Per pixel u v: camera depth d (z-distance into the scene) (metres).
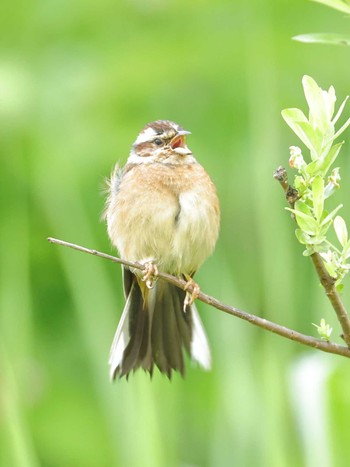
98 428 12.45
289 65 13.48
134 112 13.37
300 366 10.84
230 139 13.21
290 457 10.47
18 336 11.94
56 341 13.01
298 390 10.64
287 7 13.63
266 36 13.41
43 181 12.83
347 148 12.38
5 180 13.03
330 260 6.70
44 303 13.15
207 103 13.47
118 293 12.90
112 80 13.41
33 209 13.10
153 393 10.67
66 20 14.15
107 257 7.59
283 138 12.89
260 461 10.49
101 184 11.26
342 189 11.29
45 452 12.34
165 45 13.62
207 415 12.76
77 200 12.66
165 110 13.41
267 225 11.05
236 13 13.89
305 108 13.27
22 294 12.17
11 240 12.52
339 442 10.44
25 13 14.04
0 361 10.96
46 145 13.03
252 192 12.69
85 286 11.89
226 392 10.84
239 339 11.00
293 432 10.59
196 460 12.58
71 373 12.80
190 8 13.98
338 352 6.89
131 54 13.59
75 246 7.55
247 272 12.32
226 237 12.62
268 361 10.55
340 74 13.43
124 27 14.12
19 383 11.68
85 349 12.87
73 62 13.66
